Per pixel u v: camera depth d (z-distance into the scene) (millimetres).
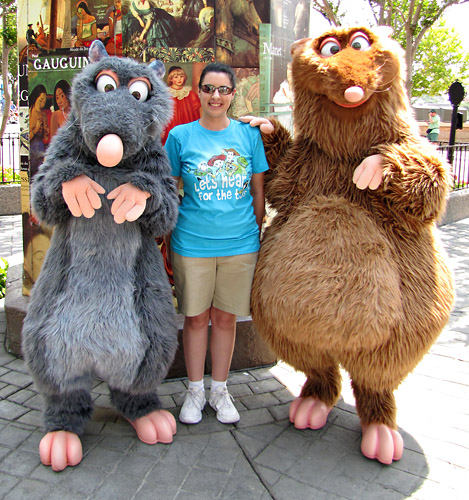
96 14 3639
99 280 2498
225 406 3156
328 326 2416
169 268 3775
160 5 3568
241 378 3713
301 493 2533
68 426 2740
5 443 2879
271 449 2877
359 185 2523
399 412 3293
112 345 2451
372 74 2453
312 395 3139
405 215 2582
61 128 2625
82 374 2555
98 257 2512
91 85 2436
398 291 2494
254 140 2947
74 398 2738
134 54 3617
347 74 2428
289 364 2938
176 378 3693
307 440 2971
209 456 2803
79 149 2521
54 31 3750
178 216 2955
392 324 2441
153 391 2885
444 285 2674
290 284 2504
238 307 2967
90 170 2482
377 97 2564
